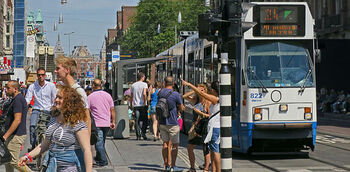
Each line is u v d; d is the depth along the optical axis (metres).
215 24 15.61
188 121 34.31
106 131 21.53
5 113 17.05
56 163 10.88
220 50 16.08
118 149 26.92
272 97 23.00
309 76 23.39
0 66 96.69
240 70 23.45
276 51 23.44
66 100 10.82
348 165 21.59
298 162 22.66
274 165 21.77
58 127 10.93
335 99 62.22
